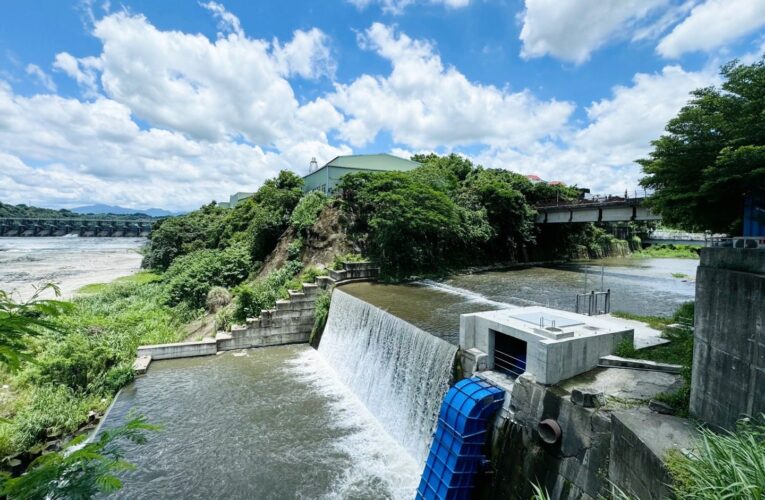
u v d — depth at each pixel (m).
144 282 56.16
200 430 19.45
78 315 33.03
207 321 35.06
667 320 20.84
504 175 56.75
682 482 7.56
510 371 15.31
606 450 10.52
